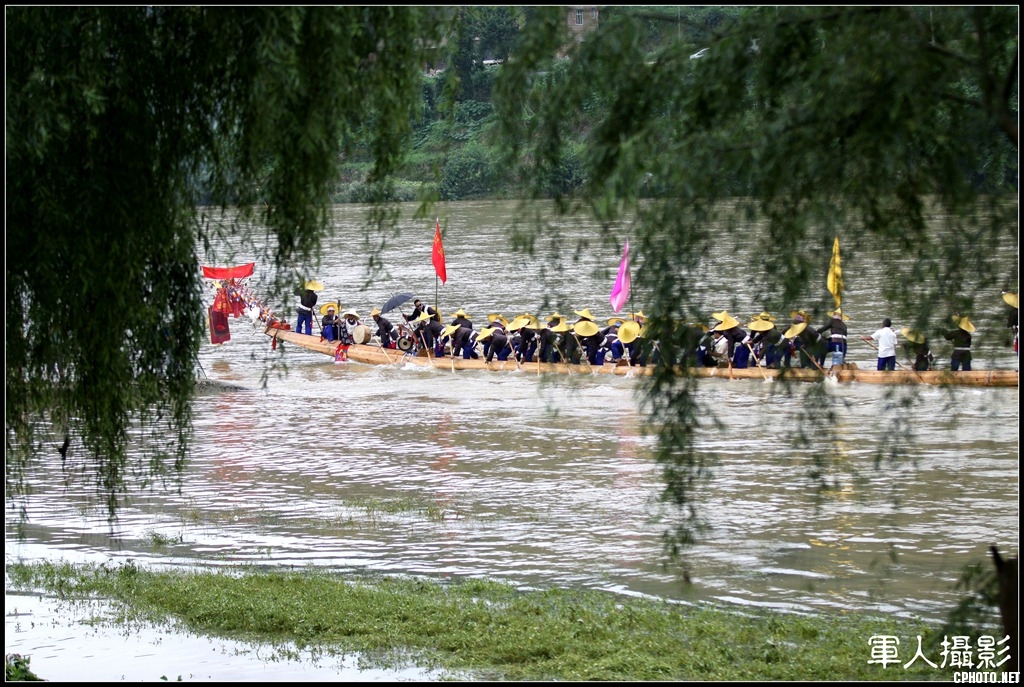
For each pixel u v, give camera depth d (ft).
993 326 122.72
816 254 109.40
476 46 139.64
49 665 150.41
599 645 155.22
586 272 620.08
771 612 175.11
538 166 119.96
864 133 100.07
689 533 126.11
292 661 151.74
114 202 130.93
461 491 261.44
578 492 256.93
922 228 113.29
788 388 122.62
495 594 185.26
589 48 113.19
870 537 213.46
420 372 440.45
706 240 107.96
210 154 134.72
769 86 107.04
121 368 143.23
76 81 120.78
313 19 114.93
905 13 98.68
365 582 194.70
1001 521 220.84
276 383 423.64
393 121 123.54
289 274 131.03
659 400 117.60
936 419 310.45
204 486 271.69
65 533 232.94
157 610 177.99
